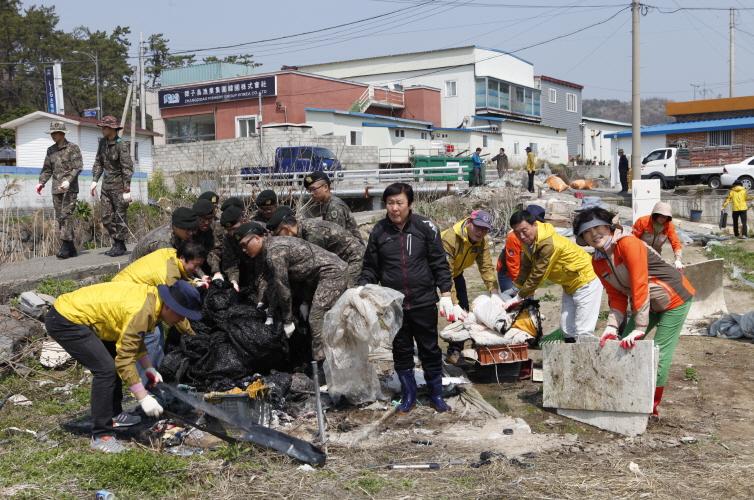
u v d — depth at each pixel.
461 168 21.84
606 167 41.78
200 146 27.08
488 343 6.03
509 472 3.96
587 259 5.58
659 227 7.59
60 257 9.33
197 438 4.60
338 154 24.95
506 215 17.44
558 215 17.69
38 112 23.31
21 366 5.98
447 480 3.88
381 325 4.97
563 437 4.62
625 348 4.66
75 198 9.39
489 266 6.41
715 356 6.74
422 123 33.81
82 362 4.36
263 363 5.50
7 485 3.78
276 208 6.51
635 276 4.62
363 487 3.77
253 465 4.07
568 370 5.02
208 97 31.45
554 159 43.75
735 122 30.00
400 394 5.57
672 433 4.67
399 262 5.08
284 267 5.32
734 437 4.55
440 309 5.03
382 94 35.31
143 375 5.06
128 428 4.84
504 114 40.72
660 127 32.22
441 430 4.82
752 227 18.89
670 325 4.88
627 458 4.21
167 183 22.73
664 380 4.88
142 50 28.14
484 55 38.75
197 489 3.73
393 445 4.50
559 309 8.84
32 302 6.92
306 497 3.66
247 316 5.61
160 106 32.84
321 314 5.48
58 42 48.69
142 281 4.79
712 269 7.84
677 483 3.78
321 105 31.45
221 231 6.18
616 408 4.71
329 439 4.58
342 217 6.67
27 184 16.41
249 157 17.75
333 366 5.04
